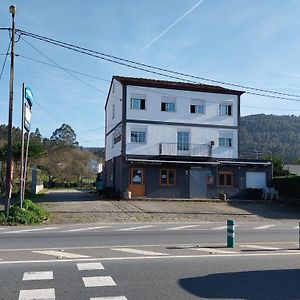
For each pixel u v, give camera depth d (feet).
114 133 128.16
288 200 112.06
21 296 23.35
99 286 25.66
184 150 119.75
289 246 44.57
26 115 71.36
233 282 27.17
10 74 69.67
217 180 118.93
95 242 46.24
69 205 92.68
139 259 35.04
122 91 116.57
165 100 119.96
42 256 36.27
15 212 68.69
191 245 44.52
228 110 125.39
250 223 76.02
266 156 165.07
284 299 23.31
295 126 305.53
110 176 132.26
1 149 126.72
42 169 199.62
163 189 114.42
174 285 26.11
